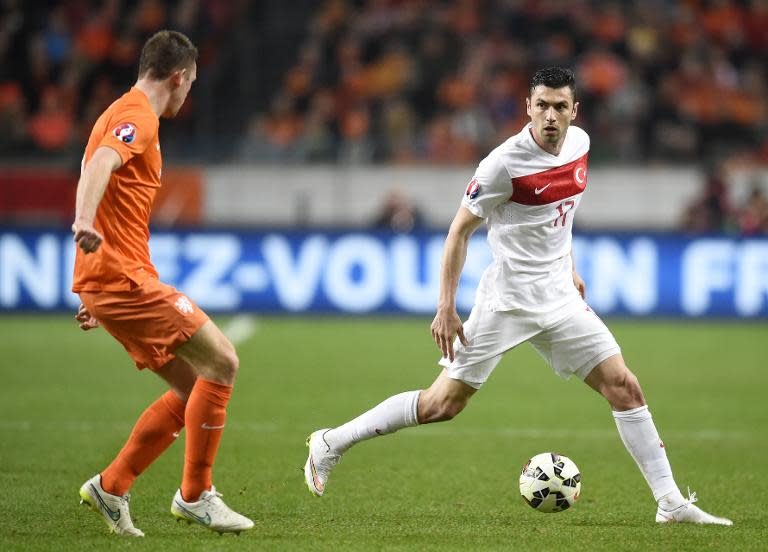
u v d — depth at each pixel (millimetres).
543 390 39906
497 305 20750
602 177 67000
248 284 59531
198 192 67250
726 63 76438
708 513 22250
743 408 36125
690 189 66438
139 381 40281
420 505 22812
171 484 24312
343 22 77625
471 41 75438
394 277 59344
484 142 68812
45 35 75500
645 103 71188
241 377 41375
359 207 67125
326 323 58062
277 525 20781
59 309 59375
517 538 19750
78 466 26125
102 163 17938
